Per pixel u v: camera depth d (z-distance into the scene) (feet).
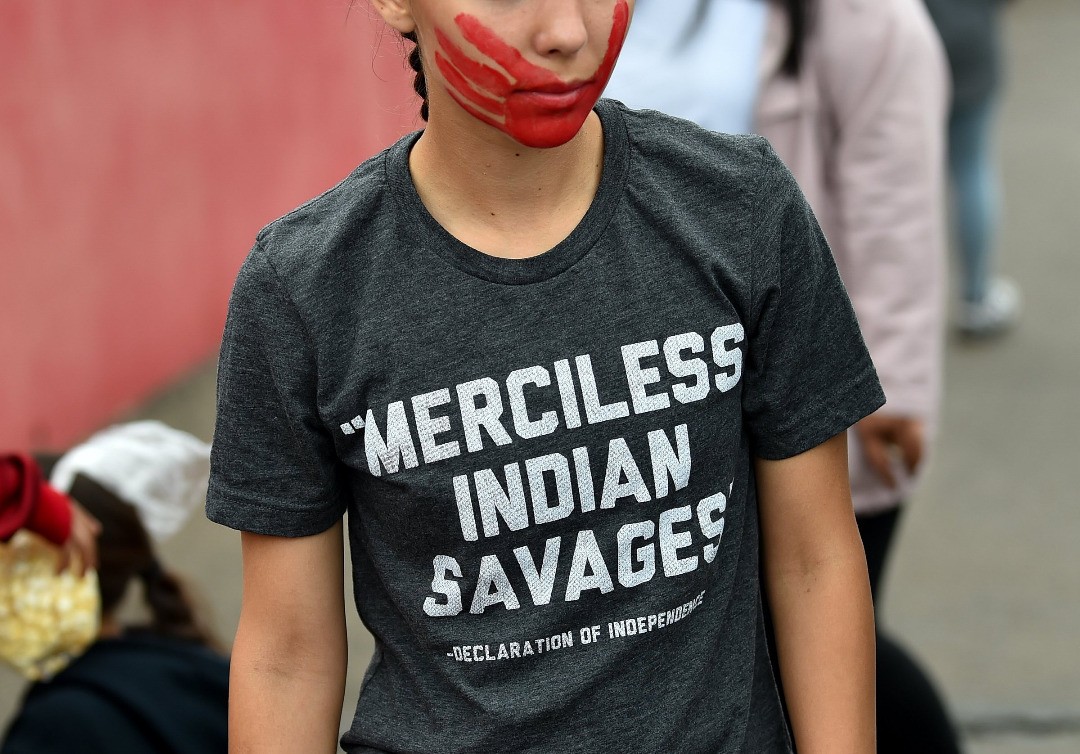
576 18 5.80
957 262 27.32
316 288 6.24
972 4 25.26
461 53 5.93
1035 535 19.90
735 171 6.36
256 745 6.73
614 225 6.27
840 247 11.09
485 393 6.16
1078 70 47.37
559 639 6.30
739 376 6.34
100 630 10.42
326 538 6.72
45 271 21.68
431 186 6.33
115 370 23.82
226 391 6.48
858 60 10.62
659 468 6.20
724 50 10.42
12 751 9.49
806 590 6.76
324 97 31.09
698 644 6.45
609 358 6.17
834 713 6.63
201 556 19.84
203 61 26.04
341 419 6.28
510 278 6.19
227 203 27.22
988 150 26.21
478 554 6.24
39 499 9.60
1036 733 15.57
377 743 6.70
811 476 6.66
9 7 20.62
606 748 6.33
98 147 23.06
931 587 18.66
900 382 10.96
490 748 6.37
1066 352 26.09
